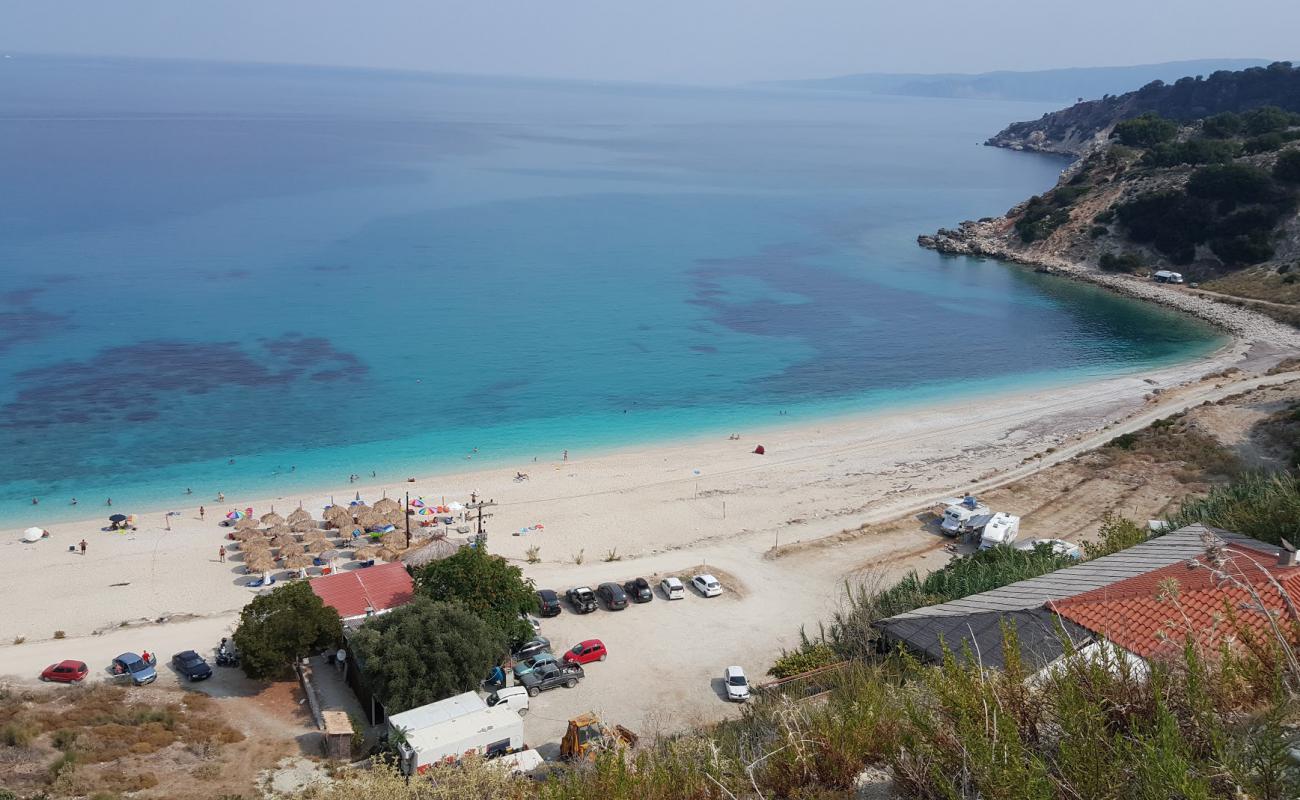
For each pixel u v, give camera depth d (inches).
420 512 2546.8
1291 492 1283.2
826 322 4773.6
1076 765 351.6
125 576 2149.4
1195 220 5861.2
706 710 1545.3
